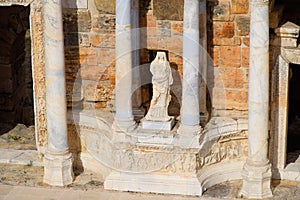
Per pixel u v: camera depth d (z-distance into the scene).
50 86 18.58
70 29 19.12
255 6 17.22
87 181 19.14
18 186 18.89
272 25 18.22
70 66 19.38
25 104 26.47
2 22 24.22
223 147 18.95
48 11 18.08
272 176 19.14
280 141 18.95
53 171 18.94
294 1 20.09
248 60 18.53
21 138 22.06
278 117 18.81
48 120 18.84
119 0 17.94
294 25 18.38
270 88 18.69
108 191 18.61
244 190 18.27
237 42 18.48
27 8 24.30
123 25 18.08
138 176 18.61
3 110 24.89
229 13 18.28
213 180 18.81
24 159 20.28
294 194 18.33
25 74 26.58
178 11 18.36
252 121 17.95
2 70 24.59
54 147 18.95
